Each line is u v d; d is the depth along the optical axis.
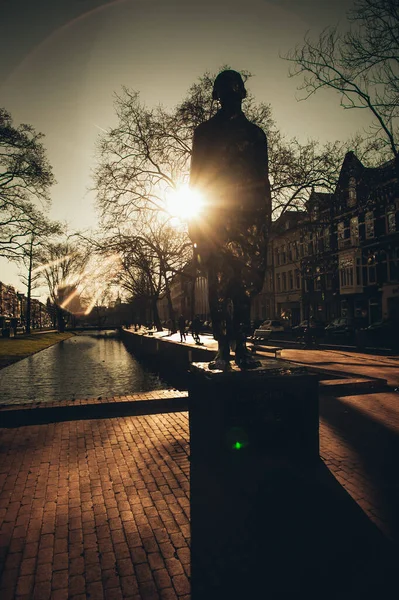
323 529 3.00
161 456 4.85
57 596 2.40
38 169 22.20
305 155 21.05
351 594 2.31
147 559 2.75
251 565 2.62
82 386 14.38
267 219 4.88
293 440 4.13
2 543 3.01
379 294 33.16
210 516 3.29
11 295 106.00
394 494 3.53
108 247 25.06
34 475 4.36
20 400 11.72
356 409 6.94
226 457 3.99
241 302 4.76
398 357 16.92
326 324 35.03
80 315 102.69
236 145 4.69
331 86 13.23
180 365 18.39
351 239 33.34
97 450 5.17
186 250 28.36
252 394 4.04
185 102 22.41
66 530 3.18
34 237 23.80
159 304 118.62
